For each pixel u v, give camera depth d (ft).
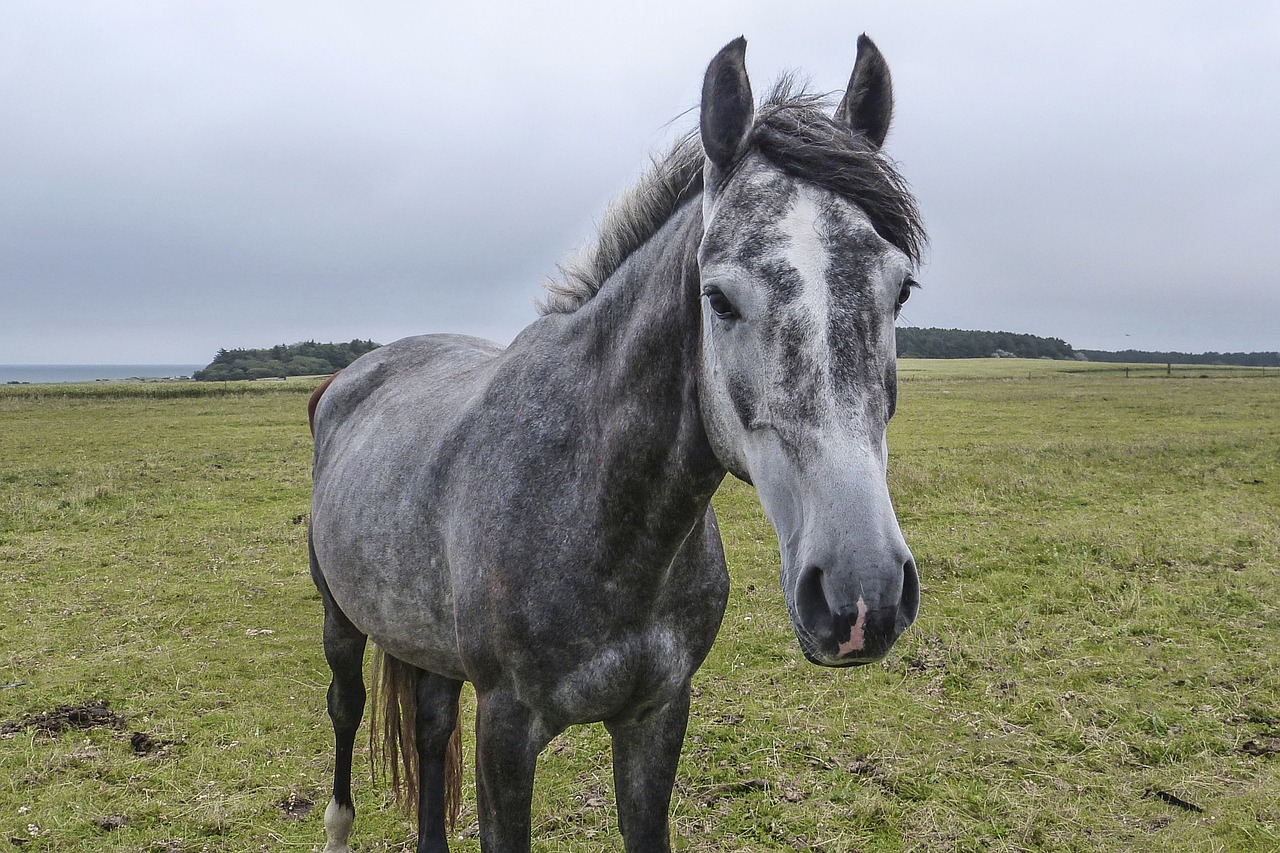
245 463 41.06
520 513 6.04
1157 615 16.24
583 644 5.83
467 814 10.68
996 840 9.43
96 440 51.03
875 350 4.42
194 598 19.48
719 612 6.63
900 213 4.75
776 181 4.71
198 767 11.54
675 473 5.61
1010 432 50.57
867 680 13.91
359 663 9.71
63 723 12.85
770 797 10.44
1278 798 9.82
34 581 20.89
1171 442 41.78
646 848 6.66
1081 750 11.34
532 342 6.94
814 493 4.21
